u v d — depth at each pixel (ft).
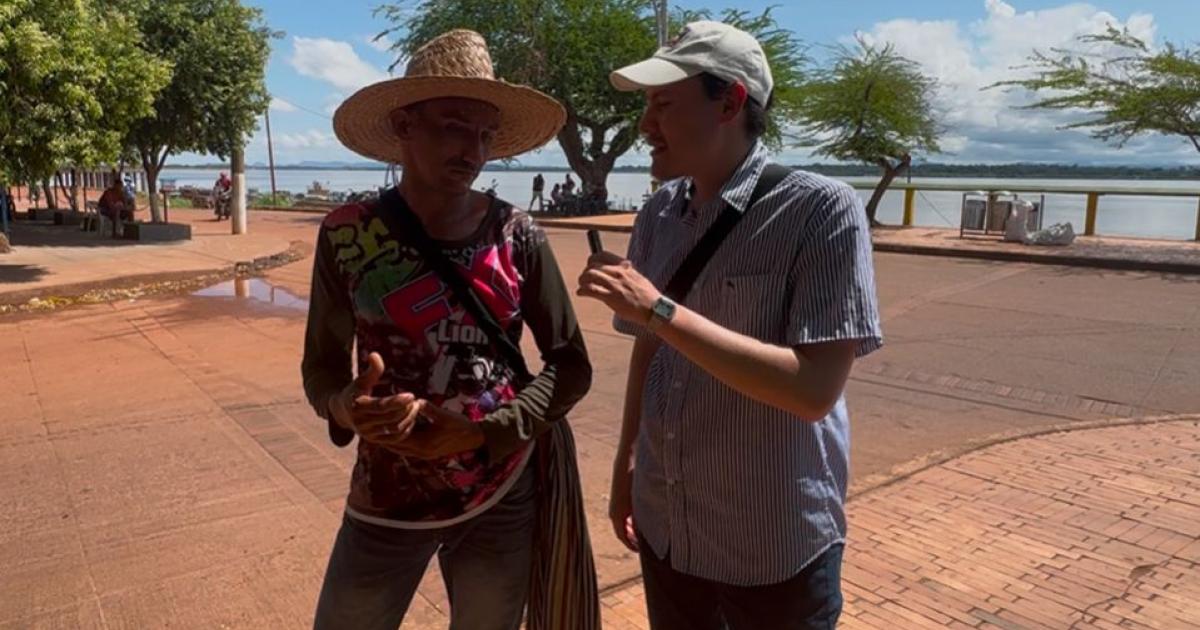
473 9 89.51
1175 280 40.68
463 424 5.90
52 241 60.85
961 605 10.68
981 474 15.21
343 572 6.52
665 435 6.35
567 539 6.84
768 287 5.67
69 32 39.47
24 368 24.12
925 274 43.57
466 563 6.67
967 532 12.78
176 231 63.21
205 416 19.02
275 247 57.67
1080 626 10.18
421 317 6.01
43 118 38.73
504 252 6.24
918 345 26.86
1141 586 11.11
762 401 5.41
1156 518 13.23
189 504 13.96
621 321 7.15
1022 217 56.03
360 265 6.04
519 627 7.04
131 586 11.23
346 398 5.81
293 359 25.08
